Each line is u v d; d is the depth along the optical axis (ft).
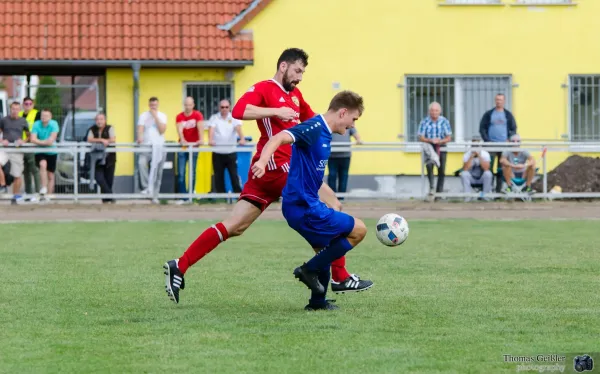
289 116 64.39
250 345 50.42
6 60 176.65
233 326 55.77
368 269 80.48
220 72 183.62
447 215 137.08
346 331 54.13
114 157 155.43
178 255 90.74
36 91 183.62
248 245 99.09
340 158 157.38
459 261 85.66
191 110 157.07
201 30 182.70
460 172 165.17
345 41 187.11
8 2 182.29
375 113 188.24
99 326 55.93
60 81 183.73
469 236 107.86
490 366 45.60
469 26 189.47
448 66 189.37
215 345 50.47
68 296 66.85
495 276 76.02
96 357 47.85
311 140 58.90
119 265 83.56
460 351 48.80
